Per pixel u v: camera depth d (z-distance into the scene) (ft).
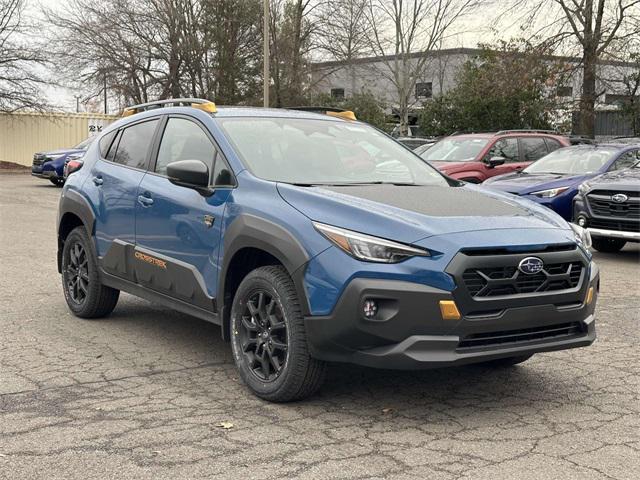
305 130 18.66
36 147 121.80
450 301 13.14
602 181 35.81
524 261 13.76
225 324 16.15
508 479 11.61
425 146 54.13
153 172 19.13
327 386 16.22
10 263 31.42
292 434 13.33
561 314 14.28
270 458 12.25
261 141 17.48
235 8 126.31
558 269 14.38
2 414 14.10
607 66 93.81
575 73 92.58
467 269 13.26
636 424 14.20
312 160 17.47
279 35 129.08
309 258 13.91
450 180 18.76
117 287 20.17
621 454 12.69
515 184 39.37
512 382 16.79
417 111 125.70
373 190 15.78
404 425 13.93
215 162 17.16
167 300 18.13
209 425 13.69
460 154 49.47
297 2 130.52
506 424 14.08
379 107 130.11
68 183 22.52
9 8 115.44
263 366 15.06
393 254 13.34
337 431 13.53
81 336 20.02
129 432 13.28
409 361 13.15
